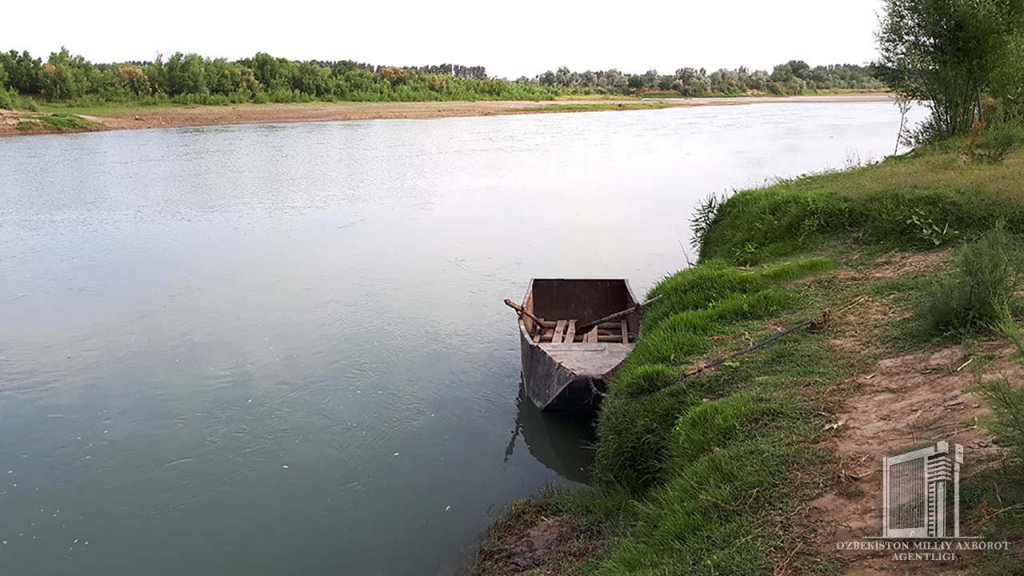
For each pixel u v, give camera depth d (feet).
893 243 31.04
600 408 24.13
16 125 140.97
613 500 19.99
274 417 28.17
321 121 181.98
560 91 319.47
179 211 67.05
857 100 316.40
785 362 21.17
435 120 189.88
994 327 18.30
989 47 52.75
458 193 76.13
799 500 14.46
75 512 22.47
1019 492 12.39
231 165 97.91
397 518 21.86
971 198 31.50
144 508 22.63
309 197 74.13
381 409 28.68
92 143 126.31
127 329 37.24
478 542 20.42
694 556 14.06
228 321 38.34
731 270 31.91
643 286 43.57
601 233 56.95
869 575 12.01
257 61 224.33
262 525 21.68
